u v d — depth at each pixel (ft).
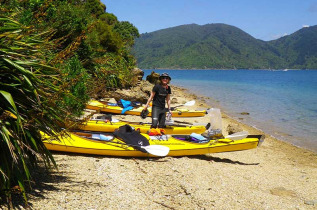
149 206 15.33
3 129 11.16
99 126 31.27
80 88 26.20
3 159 11.91
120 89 65.62
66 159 21.02
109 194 15.83
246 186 20.79
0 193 12.23
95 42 55.52
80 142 22.66
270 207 17.28
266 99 100.07
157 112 28.27
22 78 12.35
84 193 15.28
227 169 24.50
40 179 15.92
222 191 18.92
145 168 21.59
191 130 34.73
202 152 25.86
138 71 84.84
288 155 34.81
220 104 84.53
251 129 50.65
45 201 13.47
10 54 12.02
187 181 19.76
